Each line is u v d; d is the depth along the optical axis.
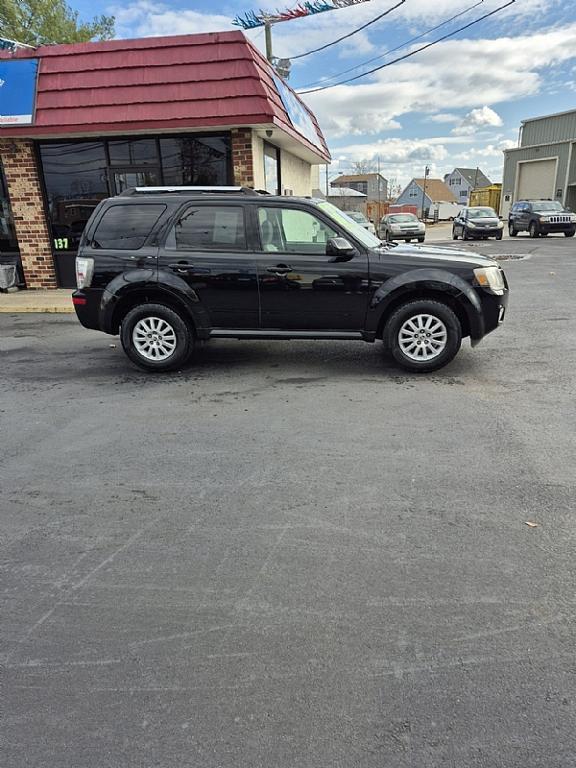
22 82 10.12
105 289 6.01
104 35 22.20
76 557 2.90
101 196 11.19
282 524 3.14
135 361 6.22
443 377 5.72
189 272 5.85
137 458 4.06
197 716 1.98
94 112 9.90
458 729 1.90
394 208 55.50
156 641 2.33
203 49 9.75
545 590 2.55
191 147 10.64
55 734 1.92
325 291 5.72
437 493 3.42
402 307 5.69
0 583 2.71
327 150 16.69
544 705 1.97
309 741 1.87
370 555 2.84
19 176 11.08
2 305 10.16
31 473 3.86
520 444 4.06
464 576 2.66
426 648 2.24
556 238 24.80
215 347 7.33
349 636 2.32
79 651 2.29
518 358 6.34
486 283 5.56
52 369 6.52
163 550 2.94
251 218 5.84
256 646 2.28
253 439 4.33
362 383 5.61
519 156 37.31
